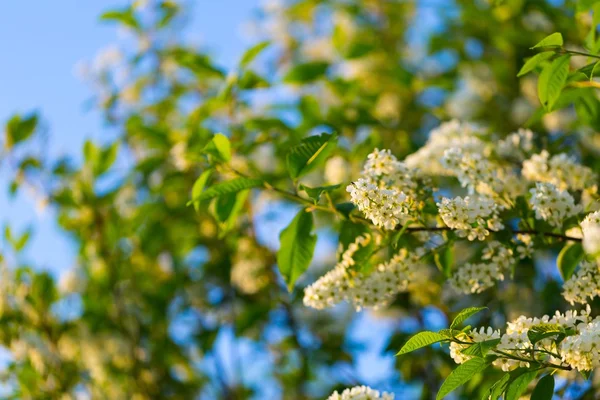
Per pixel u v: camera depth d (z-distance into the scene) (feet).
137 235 17.57
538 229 9.39
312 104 14.92
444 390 7.14
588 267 8.52
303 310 16.43
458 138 11.19
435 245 9.36
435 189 9.00
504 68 18.04
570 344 7.08
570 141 14.29
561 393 9.38
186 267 17.80
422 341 7.22
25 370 15.26
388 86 18.17
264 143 13.57
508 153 10.75
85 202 17.16
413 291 13.64
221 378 16.25
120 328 16.40
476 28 18.86
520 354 7.29
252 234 16.39
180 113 18.45
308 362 15.78
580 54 8.25
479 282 10.23
